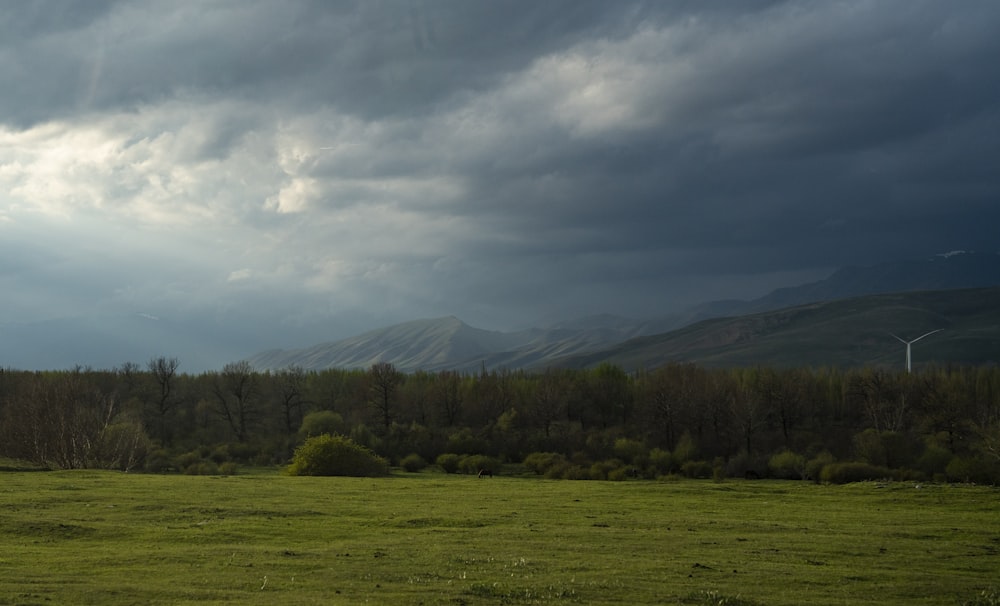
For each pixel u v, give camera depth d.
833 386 187.00
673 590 28.50
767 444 150.38
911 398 170.00
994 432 113.19
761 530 47.22
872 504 65.38
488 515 51.59
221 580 29.16
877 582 31.38
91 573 30.38
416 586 28.42
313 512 51.34
